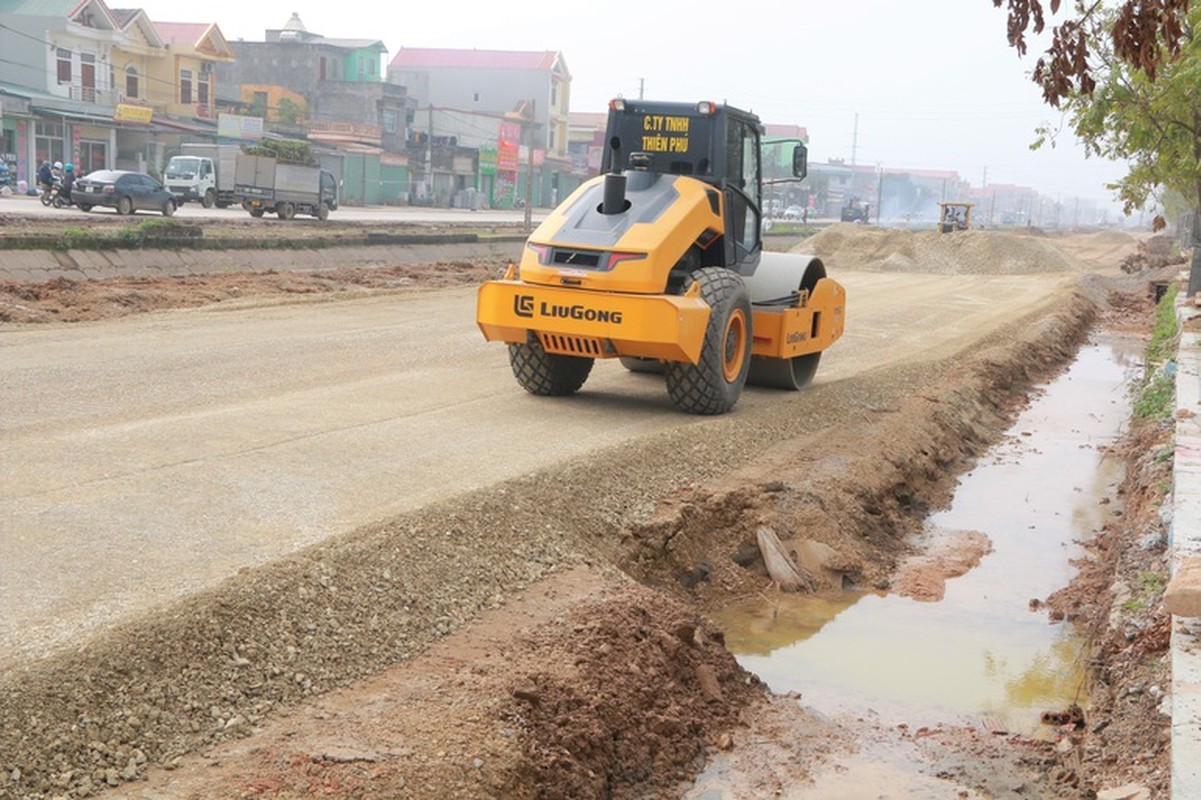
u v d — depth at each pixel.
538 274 11.05
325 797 4.59
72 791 4.41
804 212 97.56
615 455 9.48
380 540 6.85
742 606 8.61
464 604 6.64
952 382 16.11
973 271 45.28
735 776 6.14
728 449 10.68
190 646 5.37
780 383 13.73
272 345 14.19
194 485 7.75
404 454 9.02
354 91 77.44
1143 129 16.81
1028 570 9.85
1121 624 7.52
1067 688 7.52
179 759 4.74
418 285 23.59
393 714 5.32
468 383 12.60
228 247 23.98
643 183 11.53
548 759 5.38
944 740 6.70
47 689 4.78
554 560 7.55
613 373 14.16
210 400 10.70
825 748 6.53
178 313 16.66
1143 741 5.91
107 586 5.82
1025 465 13.59
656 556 8.47
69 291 17.42
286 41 78.25
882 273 43.56
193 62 62.53
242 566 6.21
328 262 26.59
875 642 8.16
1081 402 18.11
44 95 50.50
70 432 9.06
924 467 12.22
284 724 5.13
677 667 6.87
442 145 80.06
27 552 6.25
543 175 92.19
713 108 11.86
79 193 33.09
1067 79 6.37
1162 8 6.02
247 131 60.19
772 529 9.38
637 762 5.97
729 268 12.34
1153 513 9.94
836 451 11.31
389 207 69.00
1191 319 18.17
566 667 6.13
